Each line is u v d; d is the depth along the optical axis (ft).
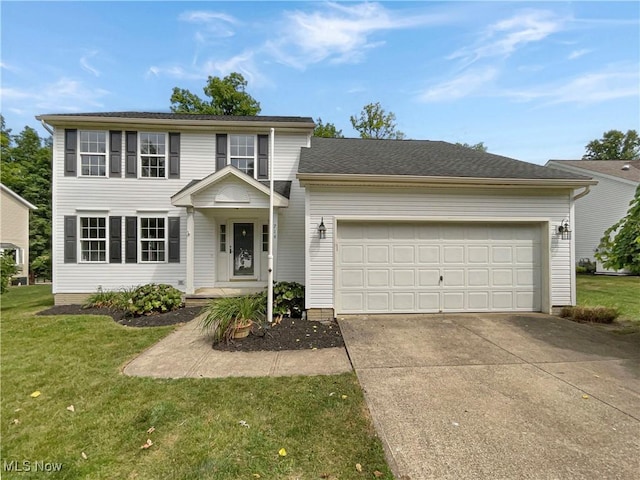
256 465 8.36
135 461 8.61
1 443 9.40
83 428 10.12
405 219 24.43
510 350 17.16
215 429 9.95
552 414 10.81
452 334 19.88
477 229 25.27
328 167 24.66
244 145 35.04
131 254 33.45
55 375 14.08
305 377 13.78
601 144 105.81
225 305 19.86
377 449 8.99
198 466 8.34
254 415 10.75
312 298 23.73
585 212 63.31
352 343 18.25
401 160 28.32
